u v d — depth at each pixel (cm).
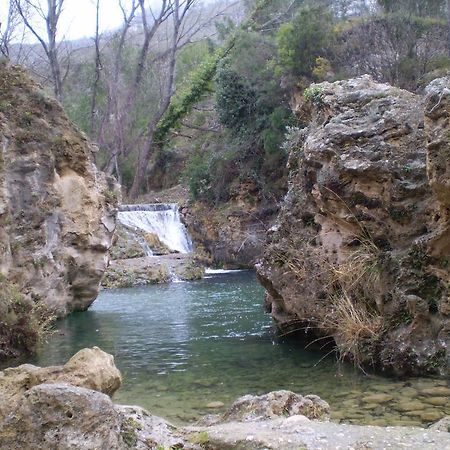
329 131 697
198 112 3372
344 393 509
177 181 3148
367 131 667
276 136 2047
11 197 952
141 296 1402
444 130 518
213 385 566
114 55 3325
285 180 2064
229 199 2227
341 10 2286
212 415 431
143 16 3081
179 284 1655
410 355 557
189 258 2053
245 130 2262
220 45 3509
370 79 800
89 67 3381
